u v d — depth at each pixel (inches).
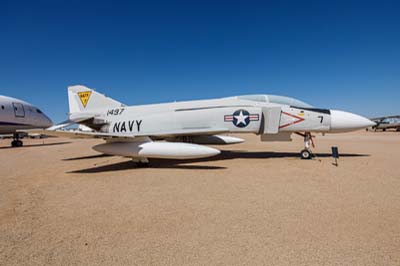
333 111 304.3
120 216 116.8
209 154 244.5
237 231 96.5
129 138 265.7
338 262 73.3
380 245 82.4
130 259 78.6
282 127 302.5
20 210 128.7
